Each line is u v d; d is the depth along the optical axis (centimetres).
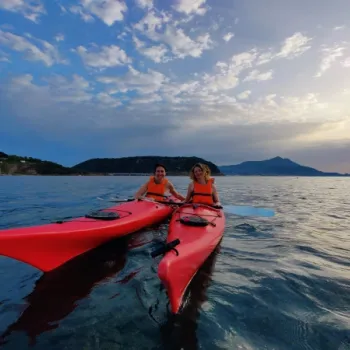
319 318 226
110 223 395
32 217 643
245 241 458
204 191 546
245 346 192
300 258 370
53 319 225
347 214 754
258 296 262
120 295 264
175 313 230
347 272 321
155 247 415
